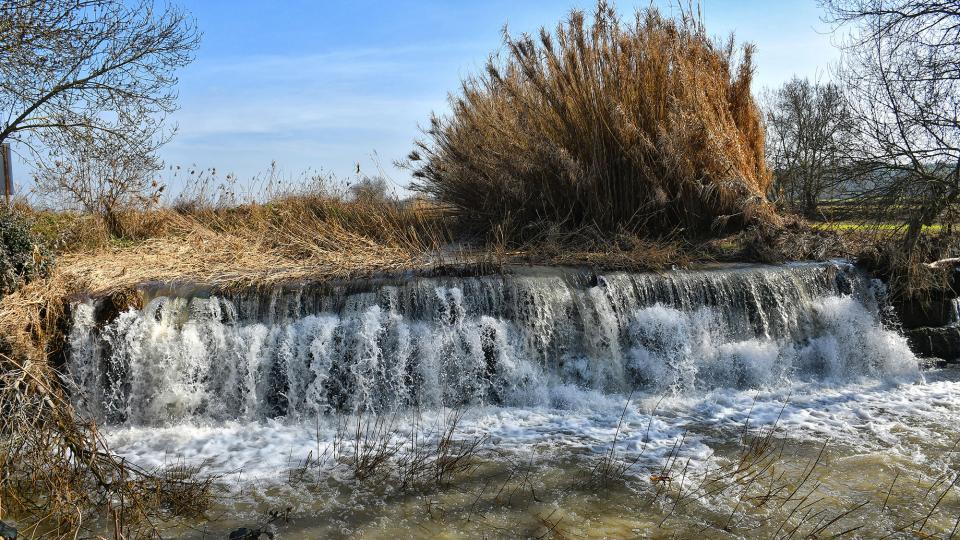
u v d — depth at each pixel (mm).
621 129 11656
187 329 8281
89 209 12844
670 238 11875
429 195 14203
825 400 8734
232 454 7039
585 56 11859
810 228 12305
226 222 13727
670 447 7152
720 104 12320
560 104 12039
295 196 14078
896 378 9742
